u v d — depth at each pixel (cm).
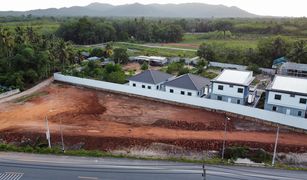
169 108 4403
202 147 3125
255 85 5491
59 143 3186
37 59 5875
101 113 4153
